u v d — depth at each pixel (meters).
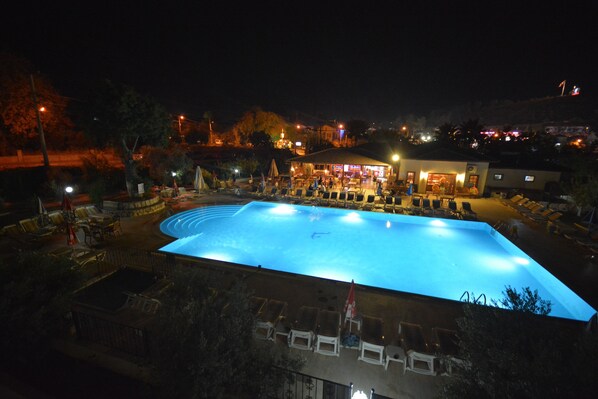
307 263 14.41
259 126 64.19
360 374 6.52
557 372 3.58
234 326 4.84
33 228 13.97
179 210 20.30
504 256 15.34
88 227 14.59
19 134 29.34
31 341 5.39
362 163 28.12
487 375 4.15
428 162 26.08
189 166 27.78
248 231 18.52
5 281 5.93
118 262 11.43
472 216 20.11
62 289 6.24
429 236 18.12
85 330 6.86
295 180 30.48
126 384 5.49
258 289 10.02
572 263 12.86
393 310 9.02
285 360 5.23
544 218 18.77
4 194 20.27
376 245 16.66
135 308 8.44
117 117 17.30
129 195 19.78
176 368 4.30
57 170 23.39
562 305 11.01
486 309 4.89
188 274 6.01
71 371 5.79
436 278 13.11
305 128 89.69
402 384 6.29
